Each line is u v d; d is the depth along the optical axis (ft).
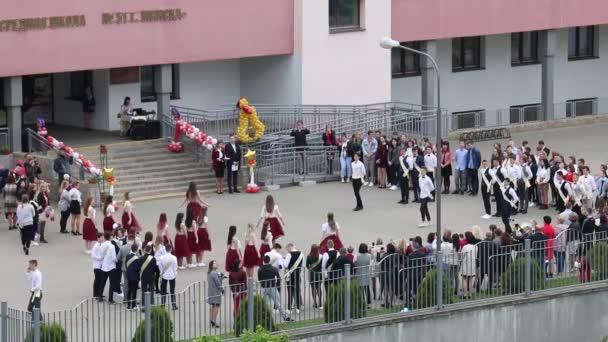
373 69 246.47
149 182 212.23
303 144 223.51
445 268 162.09
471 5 255.50
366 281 157.38
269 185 217.36
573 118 270.87
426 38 252.01
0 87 221.05
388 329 157.28
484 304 162.91
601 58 282.56
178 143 219.00
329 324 154.40
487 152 244.42
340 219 199.93
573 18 266.77
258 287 151.23
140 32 222.48
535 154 225.76
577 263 170.60
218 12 229.86
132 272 159.12
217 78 242.78
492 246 164.55
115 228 165.58
